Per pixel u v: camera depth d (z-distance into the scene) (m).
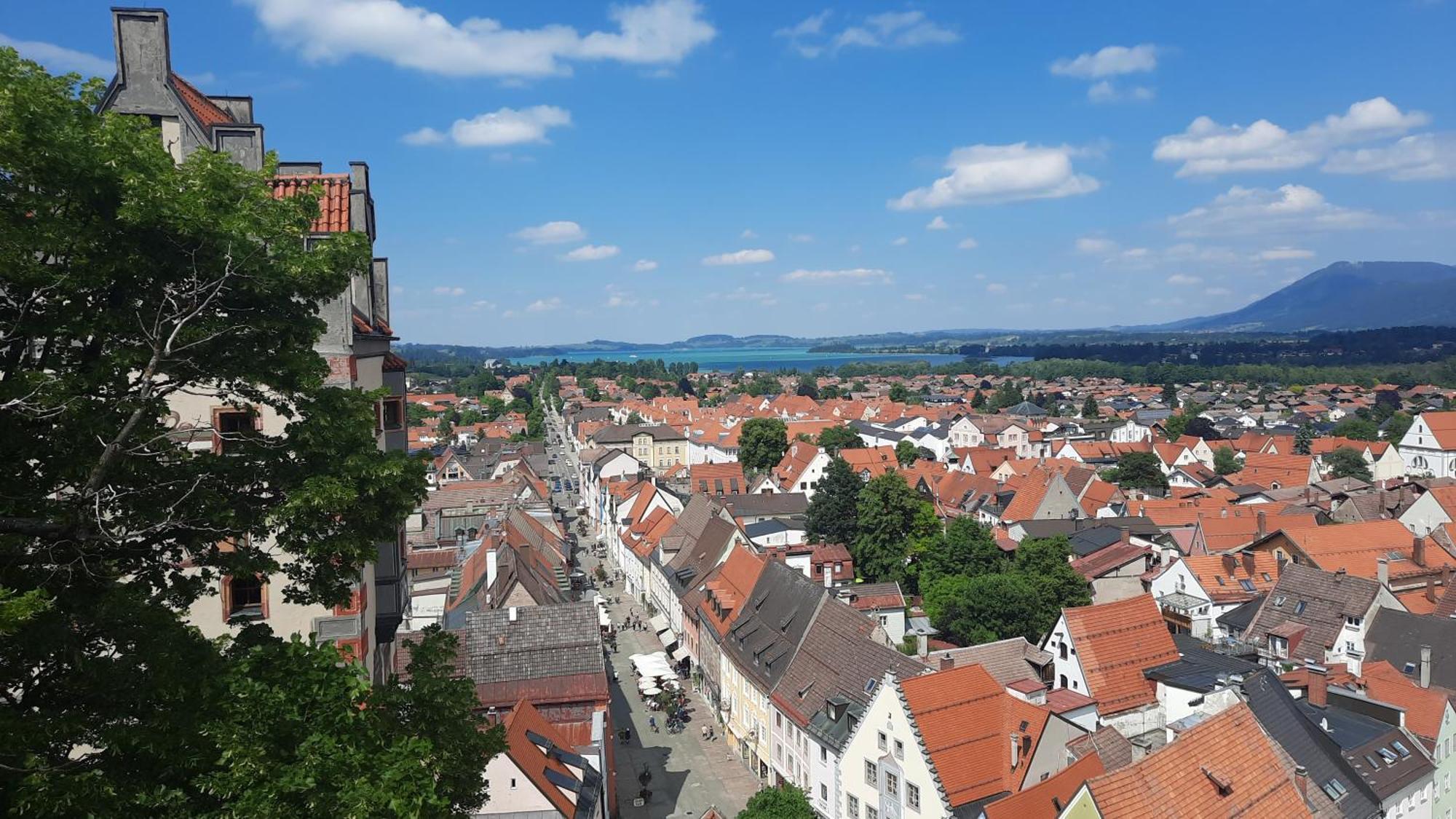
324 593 23.19
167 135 32.53
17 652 17.16
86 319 19.14
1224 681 45.56
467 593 79.38
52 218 17.92
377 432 37.03
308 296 22.97
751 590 80.62
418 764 17.70
